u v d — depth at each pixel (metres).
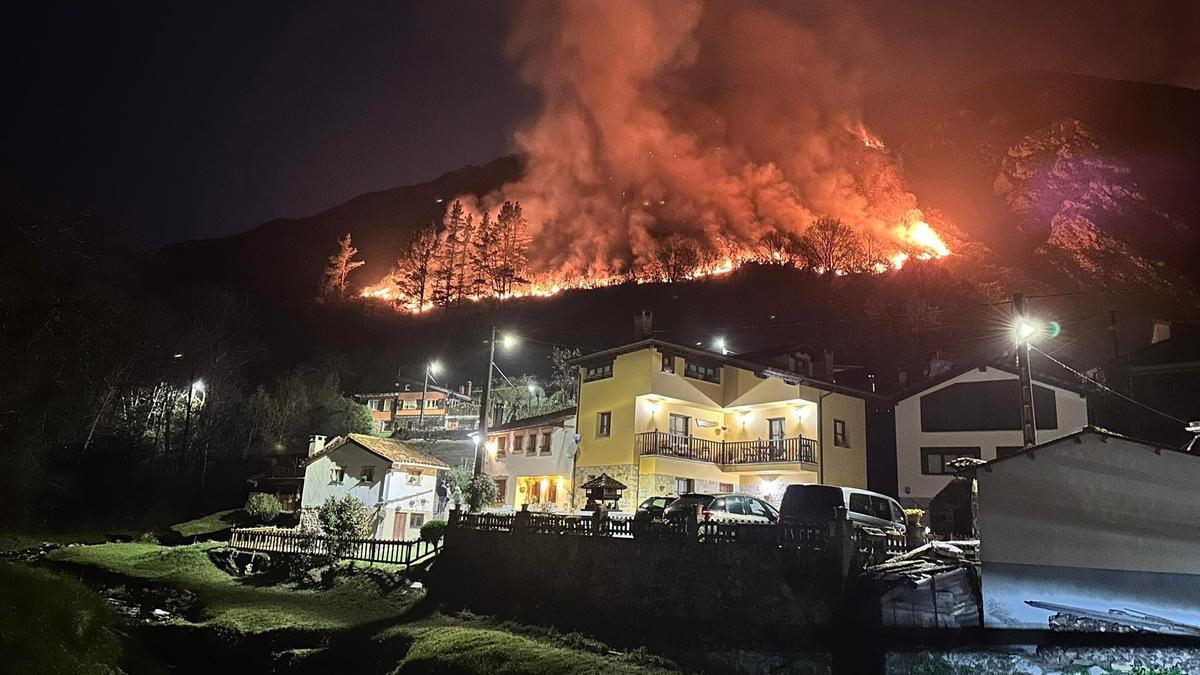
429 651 19.05
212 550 33.69
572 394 57.00
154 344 49.34
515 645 19.08
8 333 20.66
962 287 93.31
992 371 37.12
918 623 16.75
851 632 17.06
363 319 108.69
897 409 39.09
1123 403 36.38
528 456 42.81
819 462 35.97
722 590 19.12
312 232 193.50
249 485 50.53
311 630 21.89
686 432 37.97
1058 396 35.56
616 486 28.28
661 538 20.67
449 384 77.06
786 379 37.12
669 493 35.41
